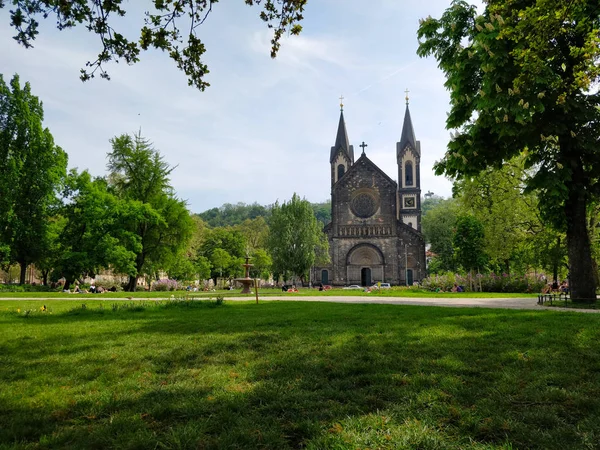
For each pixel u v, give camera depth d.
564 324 12.25
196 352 9.40
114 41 9.32
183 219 58.94
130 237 52.16
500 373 7.10
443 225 91.06
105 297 35.16
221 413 5.46
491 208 45.25
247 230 132.12
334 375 7.34
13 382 7.13
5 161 50.31
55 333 12.71
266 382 6.88
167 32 9.61
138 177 58.94
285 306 22.92
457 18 19.44
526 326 12.10
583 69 13.59
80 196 54.81
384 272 77.94
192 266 80.56
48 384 7.07
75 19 8.88
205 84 10.30
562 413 5.32
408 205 101.12
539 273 56.84
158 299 31.50
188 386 6.68
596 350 8.69
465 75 18.11
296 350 9.38
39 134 53.97
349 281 78.69
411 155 102.06
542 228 41.53
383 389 6.40
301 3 9.80
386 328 12.46
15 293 41.19
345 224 80.31
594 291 19.55
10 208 49.38
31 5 8.49
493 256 45.09
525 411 5.32
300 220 68.88
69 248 53.06
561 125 16.88
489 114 16.62
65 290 49.03
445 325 12.80
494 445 4.44
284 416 5.43
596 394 5.95
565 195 17.84
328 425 5.04
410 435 4.59
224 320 15.67
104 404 5.87
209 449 4.47
